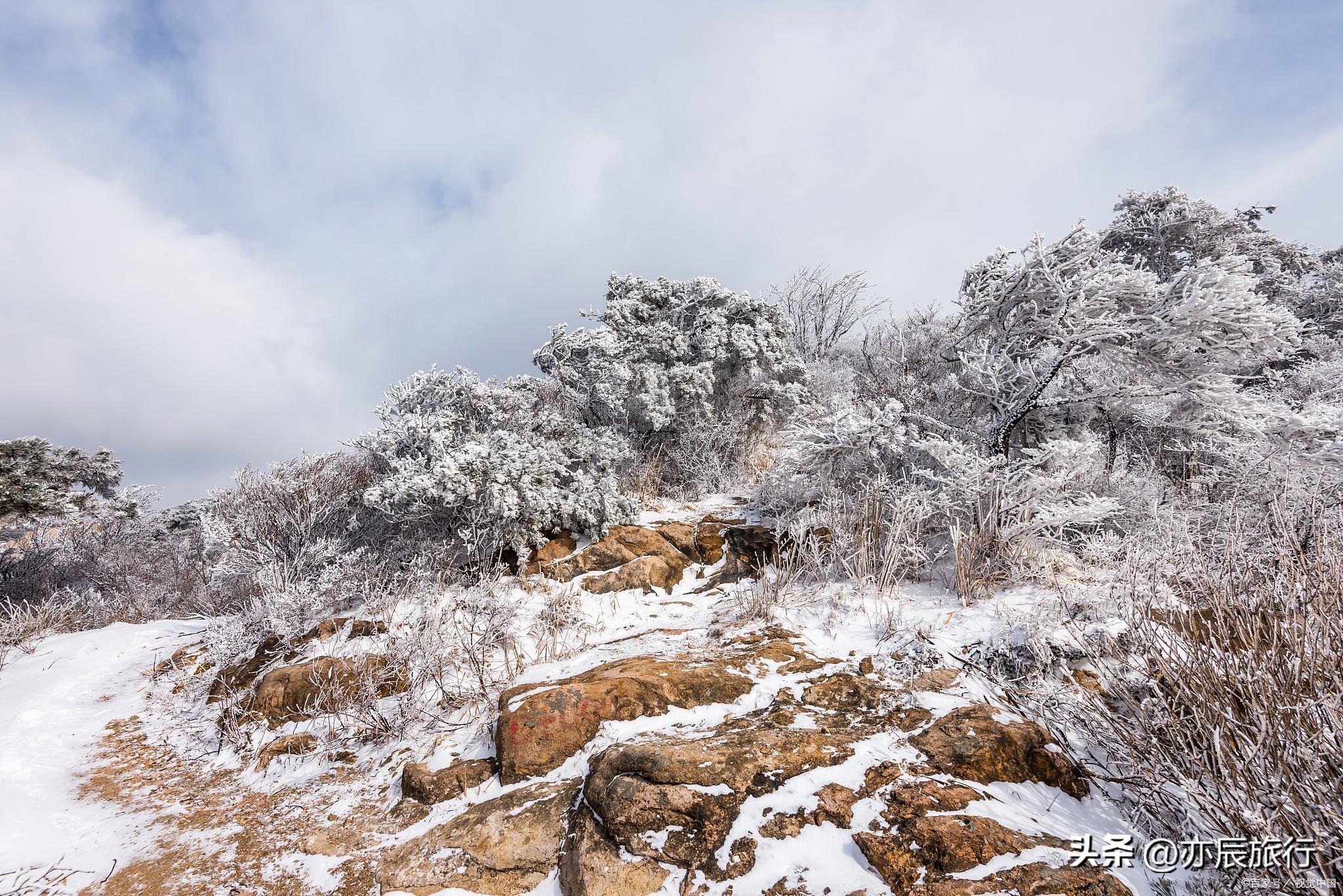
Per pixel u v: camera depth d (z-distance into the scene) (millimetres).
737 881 2234
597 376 7980
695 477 8164
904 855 2178
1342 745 1946
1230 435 5160
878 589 4805
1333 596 2260
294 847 2910
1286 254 13211
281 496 6887
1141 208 13852
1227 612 2535
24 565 10555
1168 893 2008
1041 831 2293
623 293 9258
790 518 6078
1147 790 2412
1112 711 2990
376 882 2605
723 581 5816
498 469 5930
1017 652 3598
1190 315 4613
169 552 11430
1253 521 4020
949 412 6477
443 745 3600
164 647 5996
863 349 11766
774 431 9570
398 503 6121
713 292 9078
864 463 5945
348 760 3680
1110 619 3537
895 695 3396
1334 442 4375
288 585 5801
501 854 2607
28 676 5293
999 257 5977
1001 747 2750
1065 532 5180
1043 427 5793
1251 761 2061
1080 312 5102
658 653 4320
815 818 2441
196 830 3117
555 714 3332
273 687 4359
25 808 3289
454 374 7793
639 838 2455
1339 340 10062
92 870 2785
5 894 2602
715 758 2779
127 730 4406
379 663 4523
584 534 6621
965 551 4668
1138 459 5707
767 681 3723
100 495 12266
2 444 9539
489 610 5102
